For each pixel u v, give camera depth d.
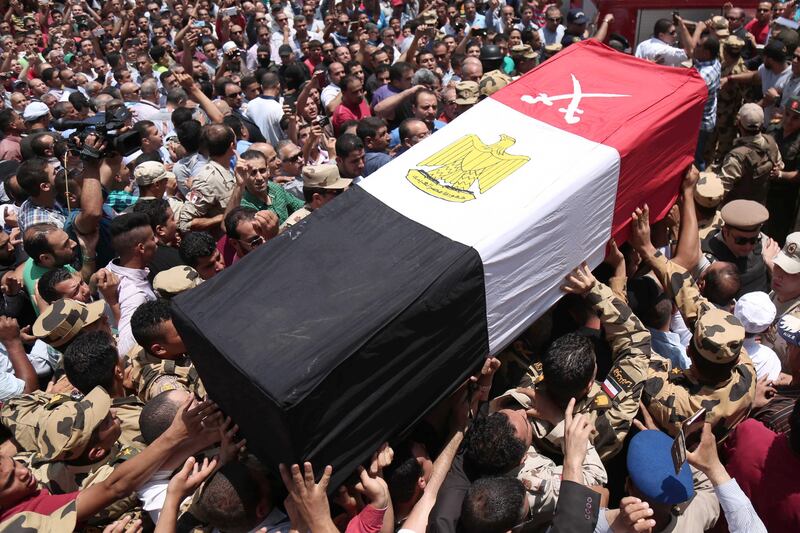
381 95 8.36
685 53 8.58
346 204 3.23
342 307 2.65
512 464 2.83
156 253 4.77
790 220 6.60
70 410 2.95
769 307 3.63
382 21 15.12
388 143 6.52
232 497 2.61
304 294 2.75
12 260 5.41
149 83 9.03
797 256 4.04
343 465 2.60
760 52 9.69
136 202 5.16
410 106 7.66
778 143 6.63
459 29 12.32
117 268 4.46
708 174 4.71
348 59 10.35
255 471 2.73
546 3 13.01
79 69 12.78
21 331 4.71
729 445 3.28
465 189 3.24
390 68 8.65
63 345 3.84
